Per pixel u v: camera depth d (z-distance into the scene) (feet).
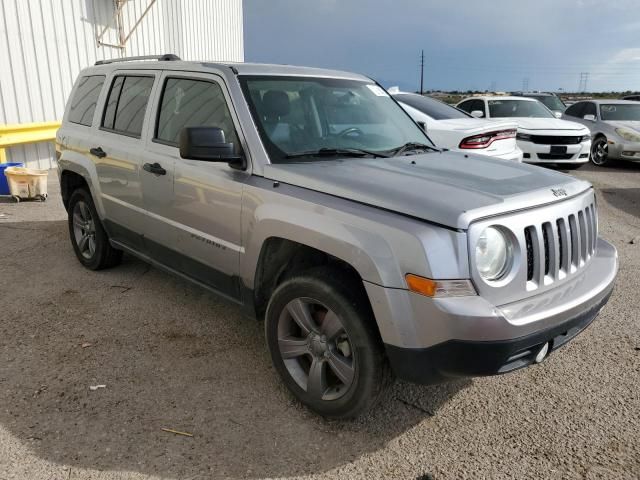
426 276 8.06
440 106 29.58
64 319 13.83
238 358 12.10
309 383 9.94
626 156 41.63
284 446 9.20
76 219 17.61
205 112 12.26
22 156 32.40
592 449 9.27
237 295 11.68
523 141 37.14
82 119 17.13
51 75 33.47
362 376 9.09
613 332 13.80
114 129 15.35
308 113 12.48
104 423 9.64
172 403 10.32
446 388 11.15
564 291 9.40
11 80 30.78
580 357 12.50
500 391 11.06
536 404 10.61
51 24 33.17
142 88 14.62
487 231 8.45
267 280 11.07
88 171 15.96
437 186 9.49
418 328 8.28
